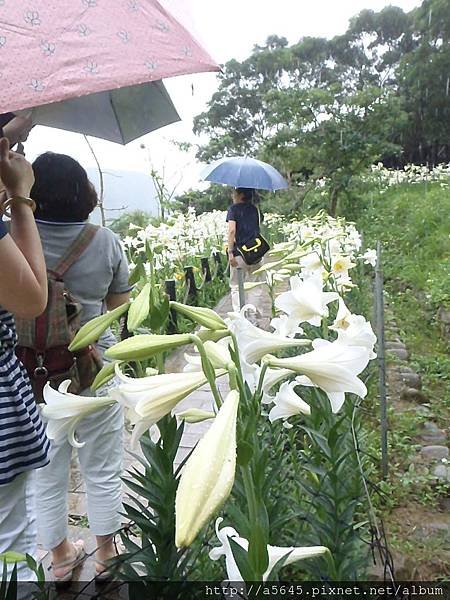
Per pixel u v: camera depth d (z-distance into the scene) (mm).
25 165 1472
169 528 1523
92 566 2238
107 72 1239
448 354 5602
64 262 1887
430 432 3797
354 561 1776
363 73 25469
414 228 9641
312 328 3117
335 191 13469
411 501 2973
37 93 1170
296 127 13320
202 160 21219
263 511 1074
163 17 1353
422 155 22906
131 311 1192
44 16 1231
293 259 3049
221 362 1135
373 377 3787
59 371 1865
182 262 7098
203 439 795
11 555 1235
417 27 20641
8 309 1378
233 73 24656
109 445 2078
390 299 7070
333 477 1832
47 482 2047
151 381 1045
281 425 2238
